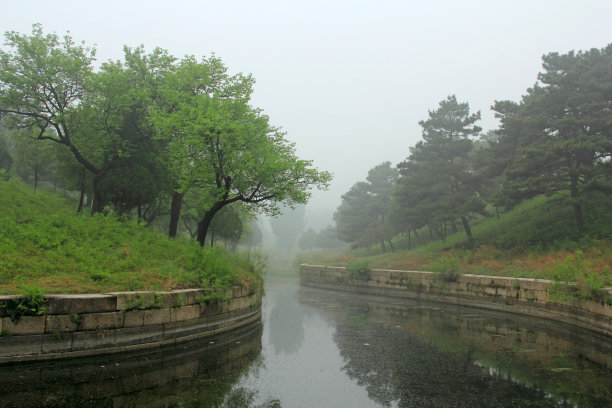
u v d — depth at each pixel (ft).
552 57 94.79
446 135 118.21
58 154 80.12
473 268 85.46
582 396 27.35
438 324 57.31
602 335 47.19
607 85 78.02
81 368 30.12
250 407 24.89
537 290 62.90
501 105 102.94
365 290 111.75
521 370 33.65
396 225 160.04
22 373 27.81
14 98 64.64
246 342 44.24
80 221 55.26
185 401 25.09
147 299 36.37
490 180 113.70
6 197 56.85
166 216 108.27
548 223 91.81
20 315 28.71
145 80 77.56
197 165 59.57
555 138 84.94
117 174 69.77
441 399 26.91
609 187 72.33
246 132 59.36
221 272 49.11
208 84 73.92
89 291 34.58
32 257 39.42
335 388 29.17
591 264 58.80
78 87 70.54
